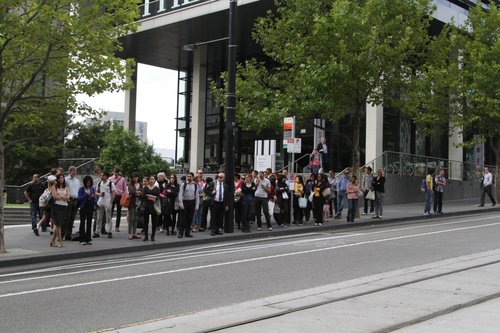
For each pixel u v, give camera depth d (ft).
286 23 69.62
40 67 44.29
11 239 51.52
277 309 23.36
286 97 68.49
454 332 19.26
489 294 25.49
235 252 43.80
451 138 112.98
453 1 106.83
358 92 68.54
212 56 125.39
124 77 49.85
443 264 34.65
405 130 111.34
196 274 33.53
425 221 68.59
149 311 24.39
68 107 48.70
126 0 46.32
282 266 35.88
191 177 52.85
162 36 112.16
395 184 92.22
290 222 63.16
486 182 86.02
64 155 132.46
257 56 122.31
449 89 89.51
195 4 101.04
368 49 64.49
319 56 66.69
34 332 21.31
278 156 106.83
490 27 91.56
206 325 21.03
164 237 53.26
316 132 85.10
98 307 25.34
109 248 45.42
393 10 67.92
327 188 64.64
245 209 57.47
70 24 42.57
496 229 56.18
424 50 79.61
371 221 66.49
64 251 43.57
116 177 58.08
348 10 64.90
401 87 71.00
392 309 22.89
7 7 41.06
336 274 32.65
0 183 43.11
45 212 55.57
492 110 86.02
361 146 106.11
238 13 98.84
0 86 44.52
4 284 31.89
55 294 28.48
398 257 38.86
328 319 21.45
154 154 108.88
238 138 124.67
